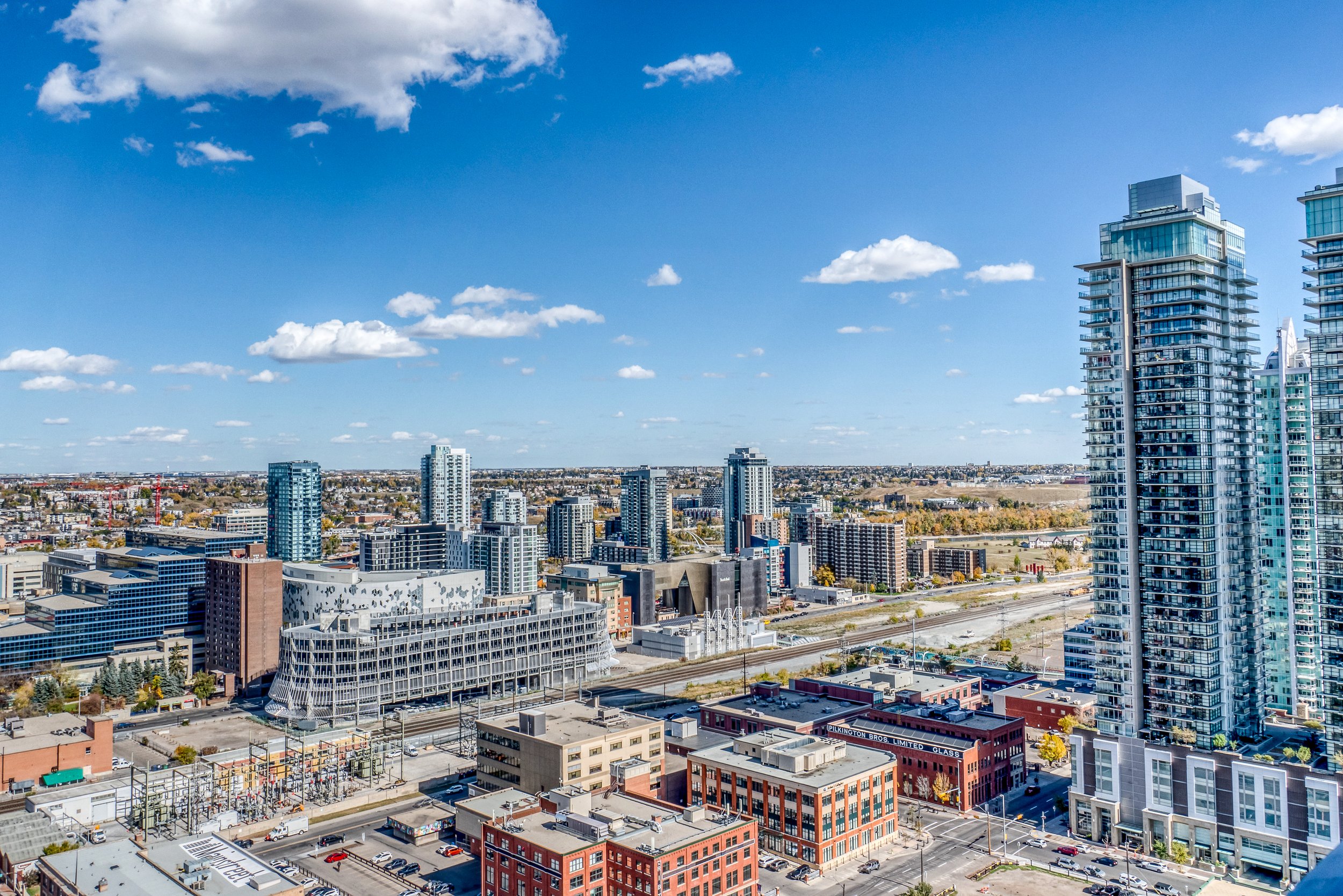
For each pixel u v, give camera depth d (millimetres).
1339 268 183500
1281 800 177000
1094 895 170500
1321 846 172000
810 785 185375
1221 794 184125
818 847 183375
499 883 162875
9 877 181250
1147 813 191625
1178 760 189625
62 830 195875
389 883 175500
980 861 187625
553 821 165125
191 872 148125
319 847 195250
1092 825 199375
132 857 158625
